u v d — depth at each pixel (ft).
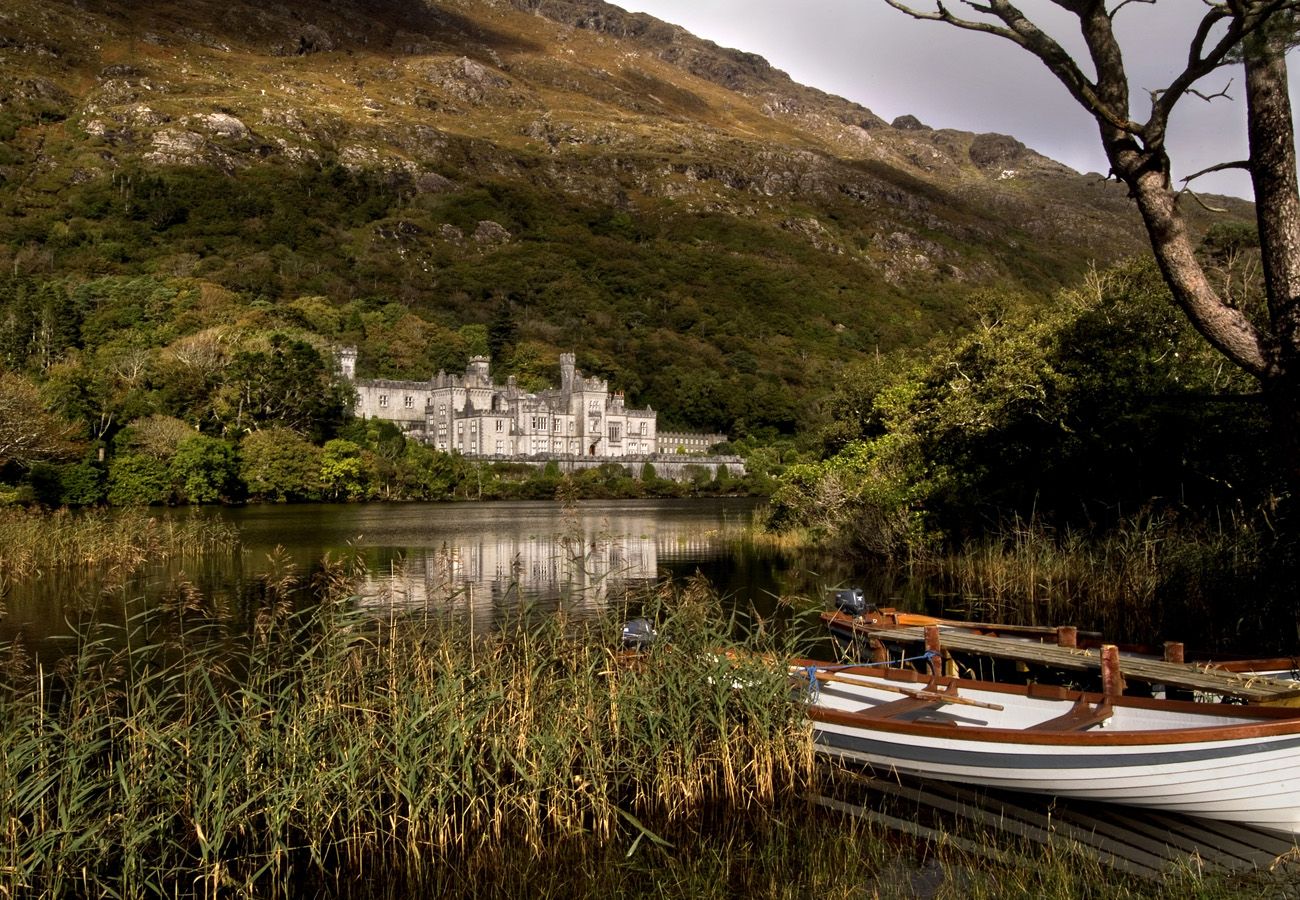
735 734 42.11
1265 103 44.27
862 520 122.72
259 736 36.91
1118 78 46.37
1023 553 91.50
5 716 36.99
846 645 63.93
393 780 37.22
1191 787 34.55
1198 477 87.71
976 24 46.78
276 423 344.08
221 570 112.78
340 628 46.91
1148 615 70.44
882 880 32.86
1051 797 39.34
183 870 33.60
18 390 222.07
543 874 34.40
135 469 256.93
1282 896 30.12
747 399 591.78
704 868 34.22
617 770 40.96
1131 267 99.55
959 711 45.60
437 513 246.47
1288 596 60.49
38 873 31.63
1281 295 44.50
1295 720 32.30
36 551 111.96
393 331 618.03
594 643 51.26
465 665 44.96
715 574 110.73
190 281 548.31
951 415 106.01
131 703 40.04
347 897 32.96
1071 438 98.17
